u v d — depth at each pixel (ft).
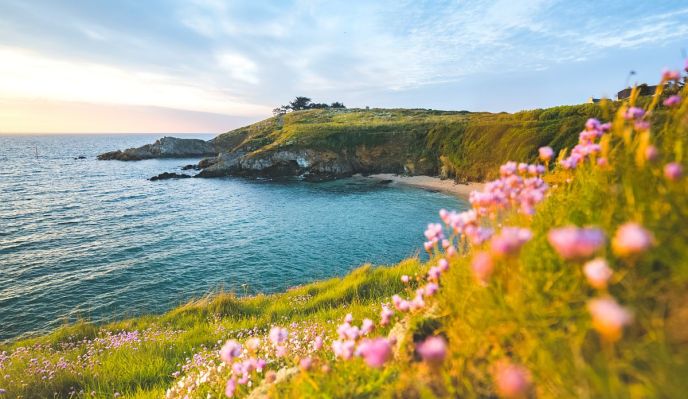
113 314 66.03
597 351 5.02
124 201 167.53
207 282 79.46
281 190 192.65
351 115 398.83
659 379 4.10
